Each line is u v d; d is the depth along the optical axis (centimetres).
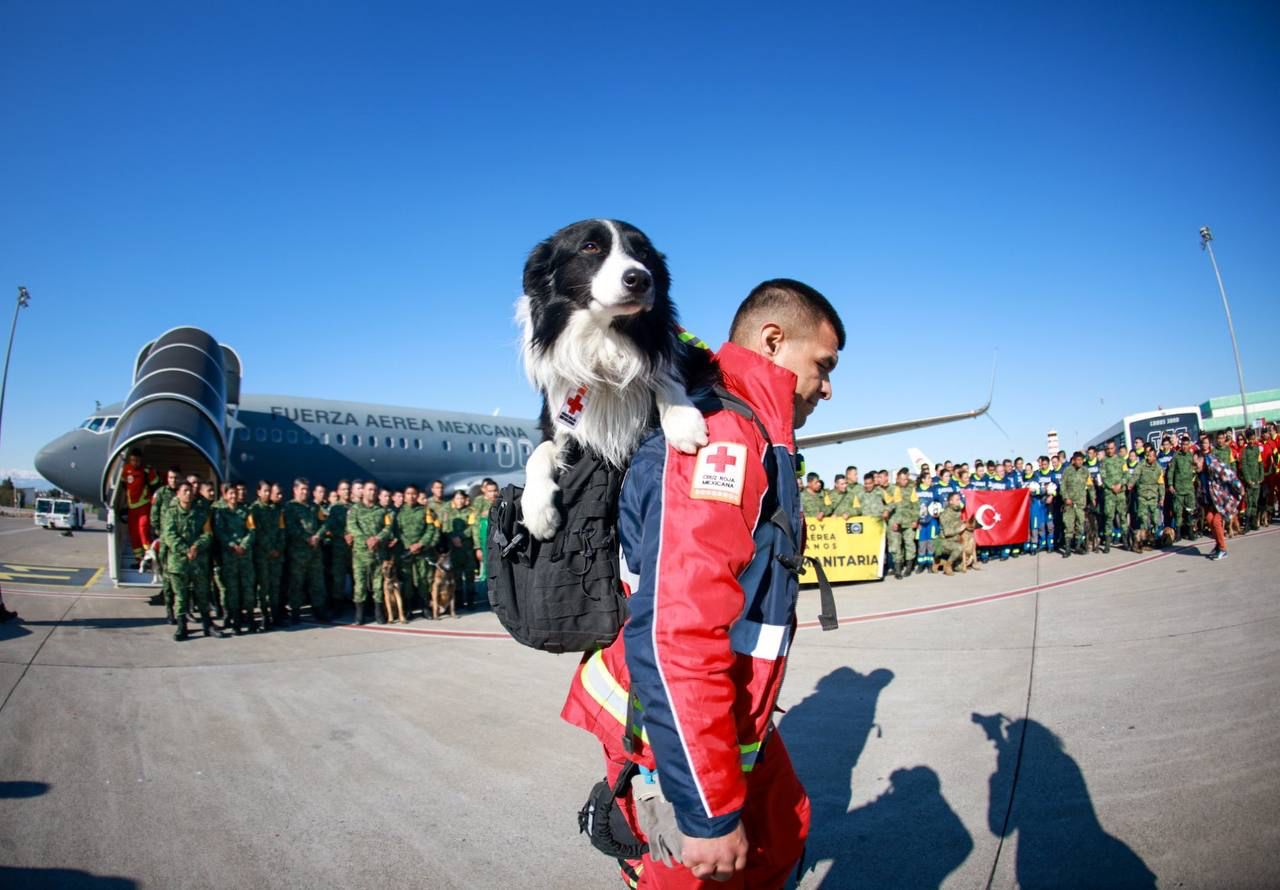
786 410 159
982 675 511
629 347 146
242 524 855
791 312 194
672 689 121
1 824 322
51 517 3416
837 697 479
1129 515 1331
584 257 150
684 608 123
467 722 464
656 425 150
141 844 304
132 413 1153
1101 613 704
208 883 273
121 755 409
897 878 262
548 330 152
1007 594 888
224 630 862
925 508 1252
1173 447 1433
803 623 767
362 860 289
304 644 761
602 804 171
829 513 1258
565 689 544
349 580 1058
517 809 335
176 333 1387
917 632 681
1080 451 1278
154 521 902
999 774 343
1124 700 432
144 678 593
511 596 150
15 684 562
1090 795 314
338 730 451
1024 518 1328
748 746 143
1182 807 296
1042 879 254
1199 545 1230
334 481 1873
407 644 752
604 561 144
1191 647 539
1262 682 441
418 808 337
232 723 467
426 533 942
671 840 137
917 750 380
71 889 268
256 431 1741
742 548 131
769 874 167
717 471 132
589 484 146
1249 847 262
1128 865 258
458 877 276
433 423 2152
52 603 1049
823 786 344
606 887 268
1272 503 1486
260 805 342
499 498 154
